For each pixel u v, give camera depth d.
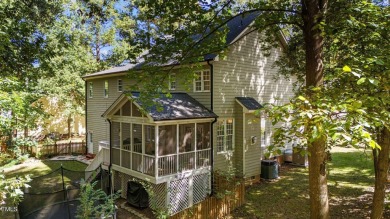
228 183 11.68
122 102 12.59
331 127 3.53
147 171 11.37
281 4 10.70
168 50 10.23
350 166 16.86
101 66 27.83
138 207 11.51
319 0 8.03
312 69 7.90
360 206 10.73
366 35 6.57
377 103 4.26
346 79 5.14
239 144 14.52
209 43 10.14
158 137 11.11
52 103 28.80
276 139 4.66
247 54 15.22
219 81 13.71
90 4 11.09
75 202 10.05
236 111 14.59
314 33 7.84
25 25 9.12
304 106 4.26
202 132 13.01
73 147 23.11
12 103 5.66
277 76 16.78
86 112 23.58
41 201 10.26
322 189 7.62
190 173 12.04
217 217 10.19
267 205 11.34
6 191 5.23
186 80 10.38
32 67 10.02
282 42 16.78
